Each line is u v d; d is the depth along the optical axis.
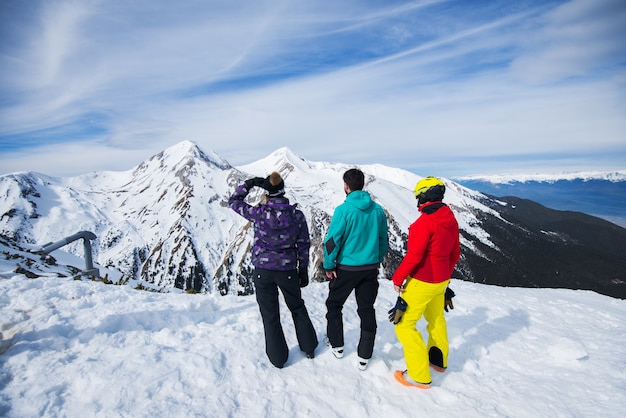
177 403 3.30
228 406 3.33
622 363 4.25
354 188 3.87
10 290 5.48
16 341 4.11
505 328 5.43
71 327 4.54
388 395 3.63
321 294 6.53
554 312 6.23
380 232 3.91
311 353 4.14
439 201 3.64
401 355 4.37
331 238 3.76
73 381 3.48
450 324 5.50
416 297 3.69
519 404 3.50
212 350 4.10
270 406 3.38
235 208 3.99
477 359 4.49
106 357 3.91
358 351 3.96
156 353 3.98
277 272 3.87
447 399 3.57
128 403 3.25
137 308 5.30
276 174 3.87
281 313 5.39
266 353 4.00
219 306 5.76
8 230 198.12
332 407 3.43
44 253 11.98
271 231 3.83
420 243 3.50
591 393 3.67
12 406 3.15
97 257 171.38
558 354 4.41
